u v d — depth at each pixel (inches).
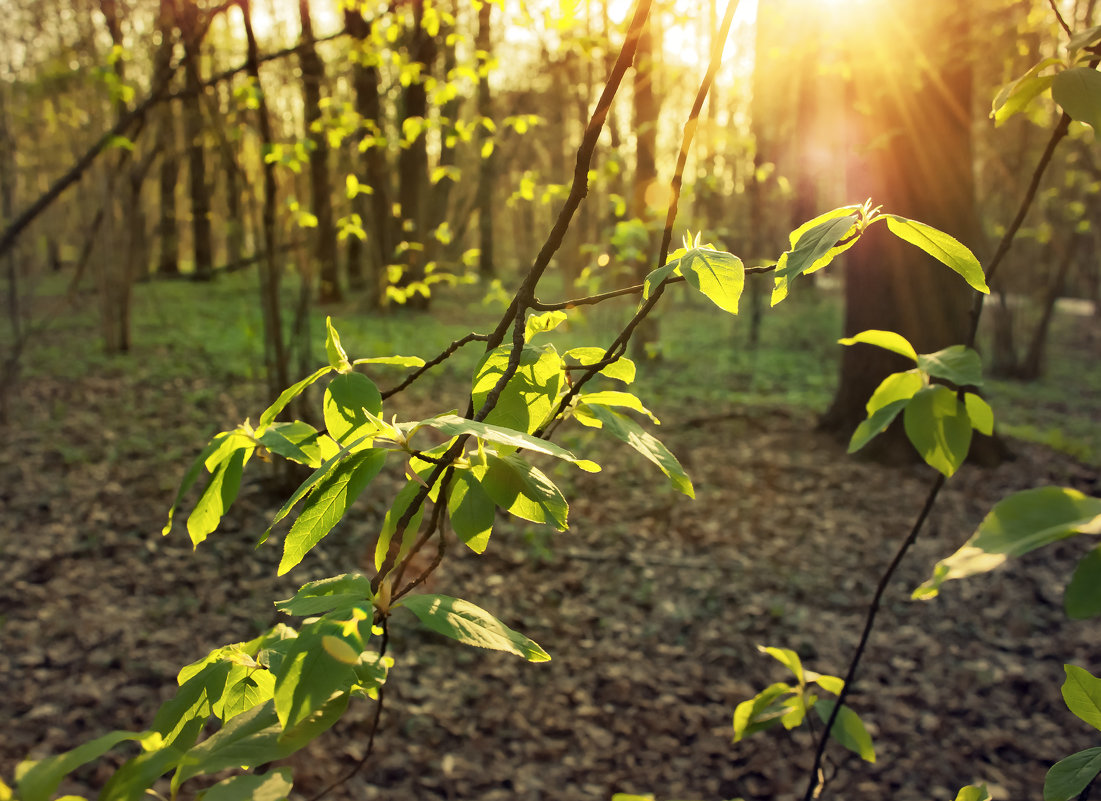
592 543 231.8
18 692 154.1
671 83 310.5
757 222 579.8
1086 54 28.2
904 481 280.8
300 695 20.1
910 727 157.6
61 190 149.5
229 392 385.4
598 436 321.7
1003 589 208.4
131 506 243.1
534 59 353.1
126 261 466.0
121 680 160.6
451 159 560.7
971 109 278.1
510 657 176.4
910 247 285.3
